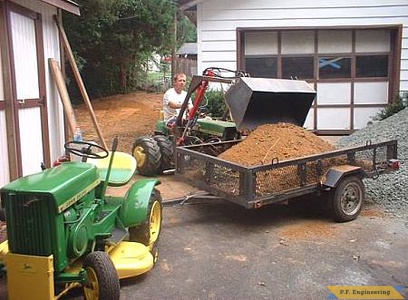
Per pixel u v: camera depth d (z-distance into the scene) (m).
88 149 3.75
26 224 2.95
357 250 4.23
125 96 19.55
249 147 5.33
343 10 11.17
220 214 5.38
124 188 6.45
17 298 2.98
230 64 11.35
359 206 5.14
